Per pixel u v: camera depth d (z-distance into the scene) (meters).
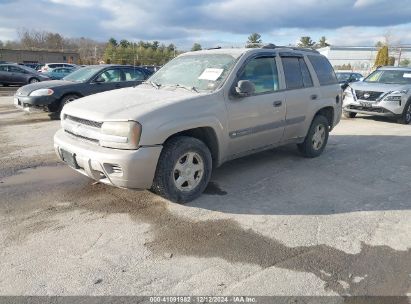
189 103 4.27
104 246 3.45
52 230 3.74
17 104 10.14
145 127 3.84
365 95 11.04
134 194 4.67
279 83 5.48
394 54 38.22
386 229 3.85
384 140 8.28
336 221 4.02
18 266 3.11
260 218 4.07
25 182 5.07
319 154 6.66
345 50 46.38
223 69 4.89
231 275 3.03
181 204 4.39
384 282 2.96
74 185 4.97
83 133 4.16
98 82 10.32
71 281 2.93
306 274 3.05
